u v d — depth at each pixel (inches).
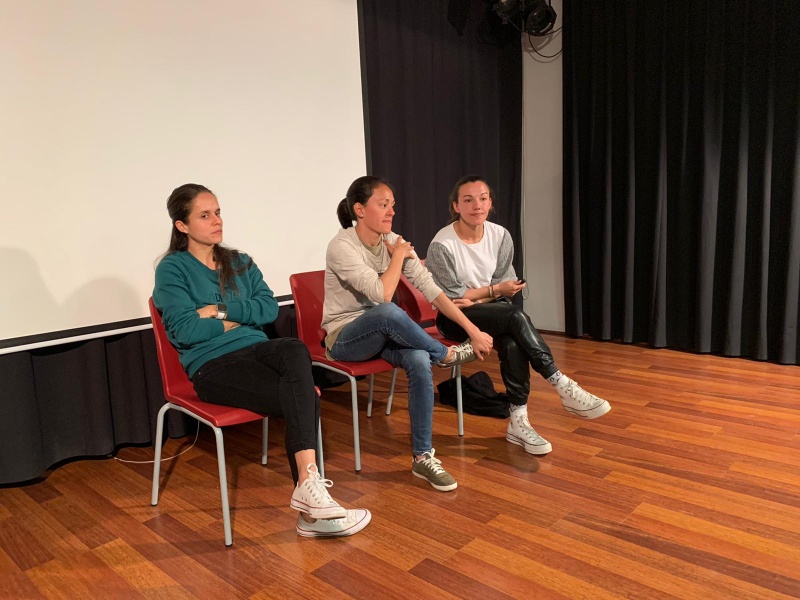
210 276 76.2
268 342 71.0
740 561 58.1
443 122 147.7
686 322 142.1
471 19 152.9
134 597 56.9
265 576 59.3
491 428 96.7
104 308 88.6
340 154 120.4
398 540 64.7
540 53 163.0
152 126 91.9
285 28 108.7
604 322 153.9
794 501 69.2
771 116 124.3
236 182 103.2
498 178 166.4
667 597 53.3
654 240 143.0
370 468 83.7
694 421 95.7
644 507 69.4
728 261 133.3
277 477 83.7
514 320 82.4
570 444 88.7
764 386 112.6
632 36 141.9
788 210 124.8
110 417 91.7
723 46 129.3
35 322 82.0
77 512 74.5
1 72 77.1
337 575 58.8
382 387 124.0
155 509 74.6
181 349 74.0
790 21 120.6
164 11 92.2
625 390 113.2
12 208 79.1
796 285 124.6
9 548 66.5
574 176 155.1
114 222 88.8
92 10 84.6
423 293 85.4
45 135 81.3
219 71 99.6
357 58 122.3
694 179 137.0
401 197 138.2
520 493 74.2
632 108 143.3
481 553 61.5
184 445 97.2
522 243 173.9
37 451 83.0
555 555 60.6
